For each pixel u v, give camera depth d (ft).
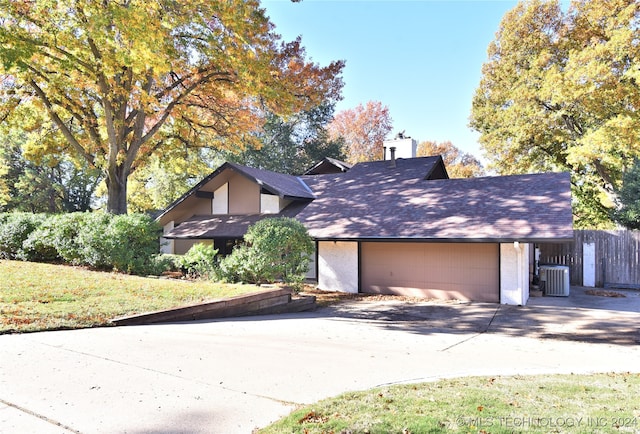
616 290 51.85
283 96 58.44
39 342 20.38
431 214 48.06
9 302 26.86
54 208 128.47
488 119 93.66
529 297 47.39
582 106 72.49
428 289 47.19
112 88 53.26
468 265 45.14
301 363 18.86
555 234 37.73
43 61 50.14
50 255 49.55
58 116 61.57
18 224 50.37
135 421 12.12
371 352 21.91
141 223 44.78
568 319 34.42
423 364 19.71
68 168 134.92
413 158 67.72
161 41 43.04
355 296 48.11
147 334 23.34
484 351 23.45
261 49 54.34
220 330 25.99
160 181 109.81
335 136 168.45
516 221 41.93
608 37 71.41
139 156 69.41
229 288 36.40
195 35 53.78
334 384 16.01
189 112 64.54
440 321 33.88
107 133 59.41
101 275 39.27
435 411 12.94
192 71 59.36
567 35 78.43
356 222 50.57
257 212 63.10
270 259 39.70
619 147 65.82
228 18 47.44
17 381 15.05
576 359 21.90
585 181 87.15
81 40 47.85
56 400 13.48
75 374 15.99
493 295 43.65
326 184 67.46
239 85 57.36
